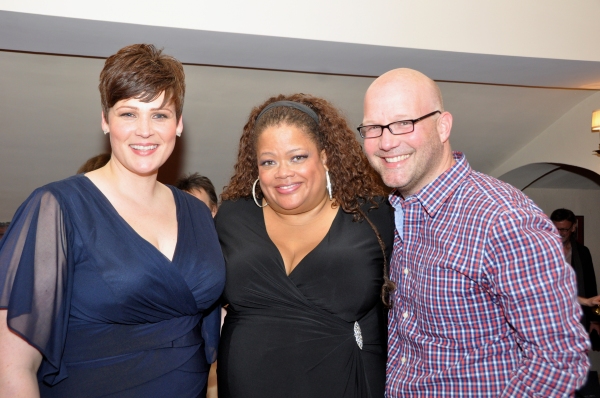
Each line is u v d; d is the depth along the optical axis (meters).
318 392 1.80
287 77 5.16
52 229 1.51
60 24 3.34
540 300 1.46
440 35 3.88
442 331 1.65
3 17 3.21
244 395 1.83
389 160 1.71
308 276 1.87
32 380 1.44
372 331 1.92
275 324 1.85
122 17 3.27
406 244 1.77
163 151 1.64
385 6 3.76
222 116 5.52
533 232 1.49
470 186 1.66
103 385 1.55
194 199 1.93
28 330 1.42
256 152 1.89
